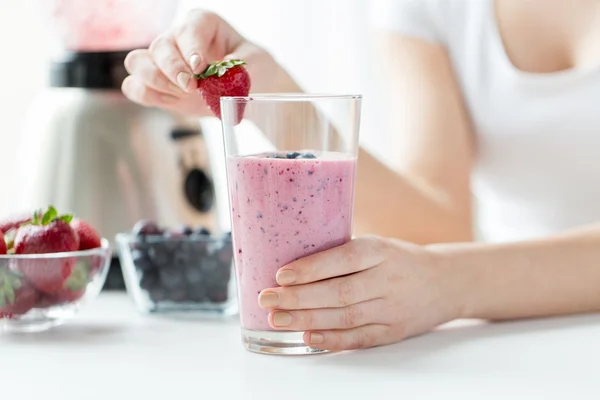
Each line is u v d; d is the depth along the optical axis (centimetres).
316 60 185
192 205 114
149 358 81
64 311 91
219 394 72
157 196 112
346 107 80
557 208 133
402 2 133
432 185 129
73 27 113
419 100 132
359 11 184
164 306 97
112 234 111
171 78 87
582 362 79
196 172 115
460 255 91
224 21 93
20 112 175
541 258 93
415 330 86
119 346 85
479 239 175
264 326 81
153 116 113
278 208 79
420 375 76
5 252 90
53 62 115
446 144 130
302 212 79
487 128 134
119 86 113
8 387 74
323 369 78
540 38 130
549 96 129
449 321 90
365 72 185
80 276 90
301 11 184
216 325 93
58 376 76
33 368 78
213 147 180
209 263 96
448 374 76
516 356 81
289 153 80
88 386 74
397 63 134
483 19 131
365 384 74
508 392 72
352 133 81
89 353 82
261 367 78
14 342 86
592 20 127
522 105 131
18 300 88
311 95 80
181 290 96
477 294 90
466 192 129
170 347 84
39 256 88
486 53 132
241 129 80
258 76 96
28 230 90
